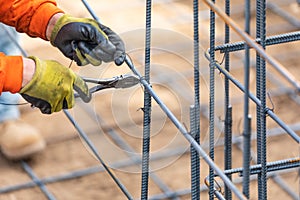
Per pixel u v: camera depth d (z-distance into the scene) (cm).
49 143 642
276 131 617
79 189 588
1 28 665
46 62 301
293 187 553
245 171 232
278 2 841
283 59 761
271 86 689
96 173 602
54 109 304
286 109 673
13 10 338
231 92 678
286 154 600
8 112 648
